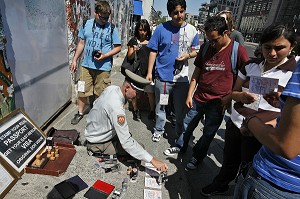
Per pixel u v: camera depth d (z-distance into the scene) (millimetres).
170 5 2564
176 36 2705
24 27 2535
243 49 2145
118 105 2104
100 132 2295
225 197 2352
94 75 3453
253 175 1175
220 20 2023
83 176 2113
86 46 3309
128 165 2346
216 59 2207
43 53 3012
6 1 2203
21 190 1862
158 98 3033
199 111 2521
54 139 2551
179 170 2510
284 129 844
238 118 1861
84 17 4660
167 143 3262
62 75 3699
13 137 2109
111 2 7246
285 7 48094
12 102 2324
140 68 3412
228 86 2254
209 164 2920
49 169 2109
